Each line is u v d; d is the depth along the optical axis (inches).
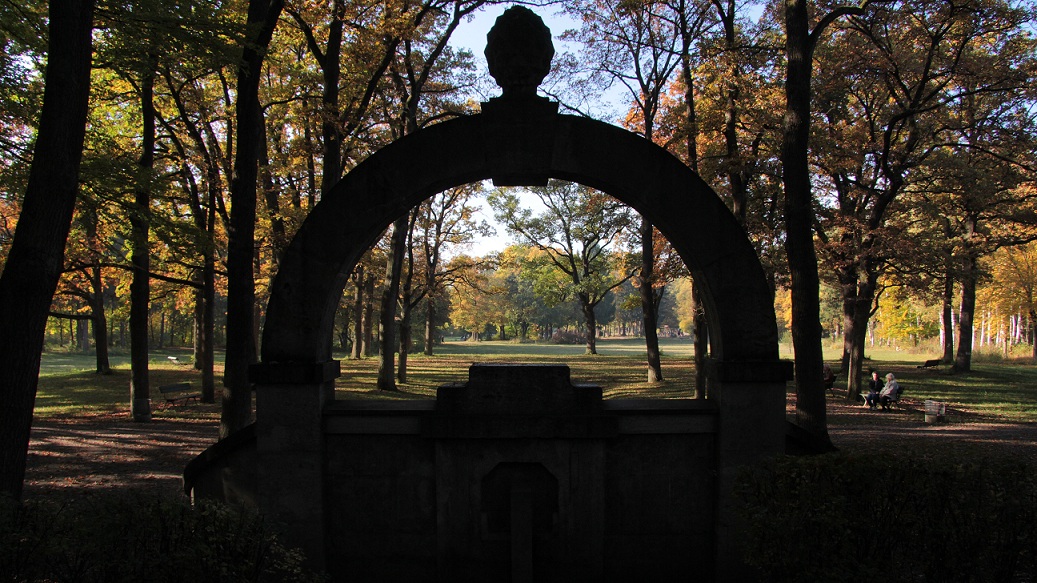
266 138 816.3
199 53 404.2
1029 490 185.8
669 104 922.1
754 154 672.4
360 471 247.8
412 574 247.8
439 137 245.3
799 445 248.4
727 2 708.7
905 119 776.9
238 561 182.5
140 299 708.0
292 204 821.2
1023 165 708.0
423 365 1504.7
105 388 1027.3
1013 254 1360.7
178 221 557.6
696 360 784.3
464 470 244.5
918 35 716.0
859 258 778.2
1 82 427.5
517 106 244.5
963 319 1233.4
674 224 243.3
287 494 242.7
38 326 261.9
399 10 597.9
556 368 245.4
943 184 826.8
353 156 829.2
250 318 457.1
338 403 259.3
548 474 246.1
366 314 1872.5
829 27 718.5
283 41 721.0
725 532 240.1
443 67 908.6
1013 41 701.9
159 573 162.1
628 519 246.8
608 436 241.8
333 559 248.7
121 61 449.1
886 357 1913.1
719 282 242.4
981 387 1019.3
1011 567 181.6
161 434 624.7
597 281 1740.9
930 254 774.5
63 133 265.6
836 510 184.2
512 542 235.8
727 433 239.9
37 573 161.9
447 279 1523.1
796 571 186.7
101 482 425.4
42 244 261.3
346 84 732.7
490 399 243.9
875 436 589.6
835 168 770.8
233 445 253.6
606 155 244.1
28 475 446.3
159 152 758.5
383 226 249.6
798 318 378.6
